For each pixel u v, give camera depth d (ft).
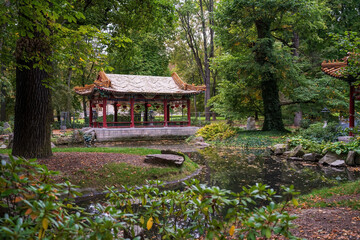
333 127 55.67
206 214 8.55
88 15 43.65
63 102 95.35
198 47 137.08
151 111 95.40
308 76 89.71
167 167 33.24
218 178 31.94
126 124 84.53
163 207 11.22
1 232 5.86
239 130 86.58
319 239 12.36
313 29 81.76
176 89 84.74
